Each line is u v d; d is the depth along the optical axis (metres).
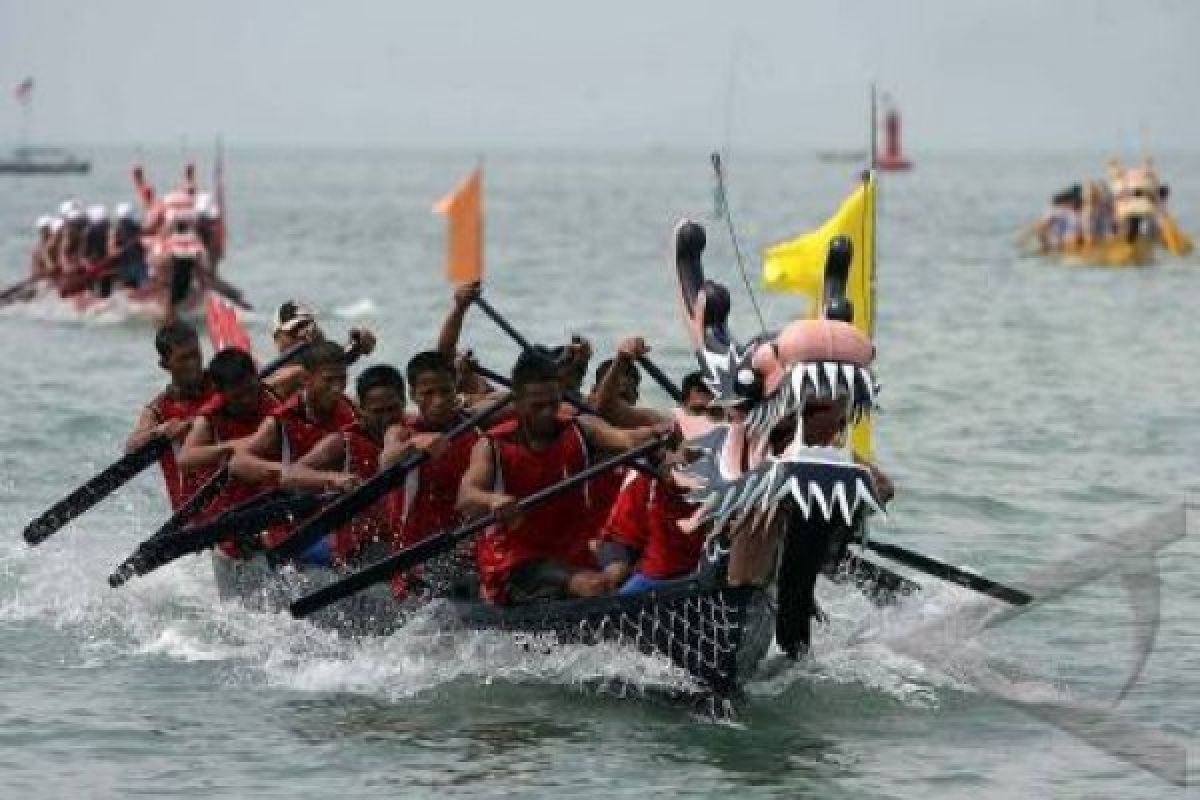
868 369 32.22
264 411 41.34
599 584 35.81
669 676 34.94
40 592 43.06
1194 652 37.75
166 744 32.91
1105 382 78.88
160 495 53.72
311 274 140.88
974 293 124.88
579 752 32.62
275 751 32.59
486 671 36.84
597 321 104.62
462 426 36.94
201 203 103.81
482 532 37.12
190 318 98.12
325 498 38.72
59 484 55.19
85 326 98.62
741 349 33.94
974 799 30.56
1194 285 130.88
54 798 30.28
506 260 158.12
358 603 38.69
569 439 36.47
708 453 33.97
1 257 155.75
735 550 33.12
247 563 41.19
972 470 58.09
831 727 33.88
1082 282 134.25
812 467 32.06
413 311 110.38
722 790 30.94
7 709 34.69
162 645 39.09
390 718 34.41
